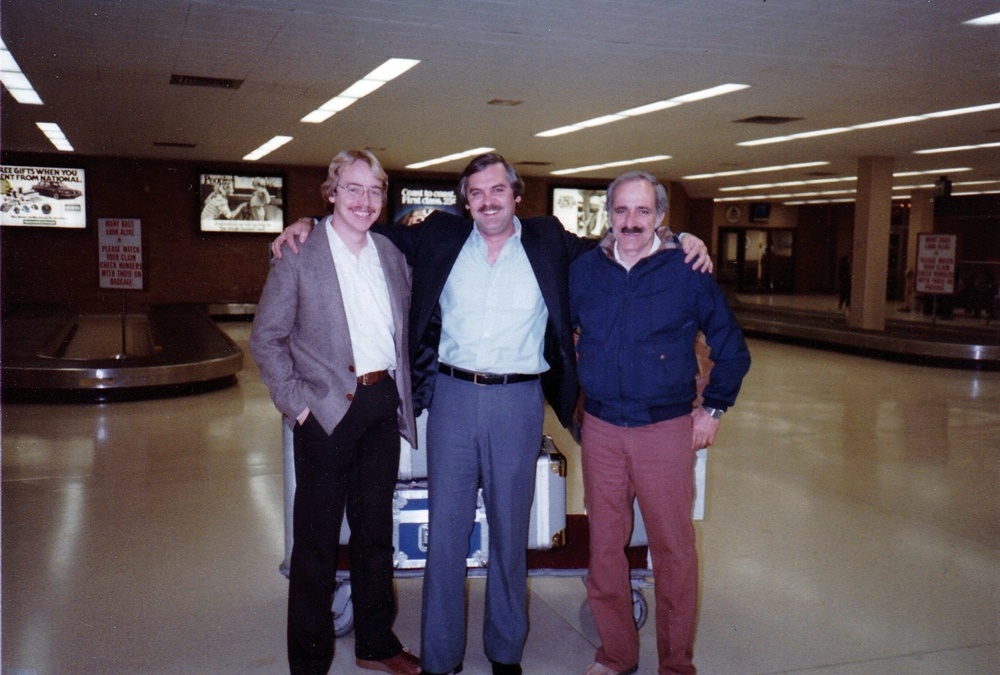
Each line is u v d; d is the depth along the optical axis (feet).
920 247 41.78
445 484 8.38
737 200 92.17
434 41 21.18
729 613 10.57
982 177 58.08
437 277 8.32
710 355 8.29
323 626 8.43
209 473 17.22
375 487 8.53
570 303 8.43
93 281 55.47
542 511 9.60
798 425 23.09
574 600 10.98
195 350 29.76
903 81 25.63
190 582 11.38
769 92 27.78
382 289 8.38
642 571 9.74
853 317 46.55
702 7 17.78
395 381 8.54
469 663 9.09
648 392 8.02
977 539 13.57
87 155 54.08
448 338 8.38
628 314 8.02
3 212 53.16
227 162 56.90
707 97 28.84
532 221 8.57
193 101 31.22
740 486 16.69
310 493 8.19
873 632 10.05
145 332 47.21
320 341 8.05
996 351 35.53
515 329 8.16
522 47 21.72
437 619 8.50
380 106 31.73
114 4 18.22
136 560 12.20
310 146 45.96
